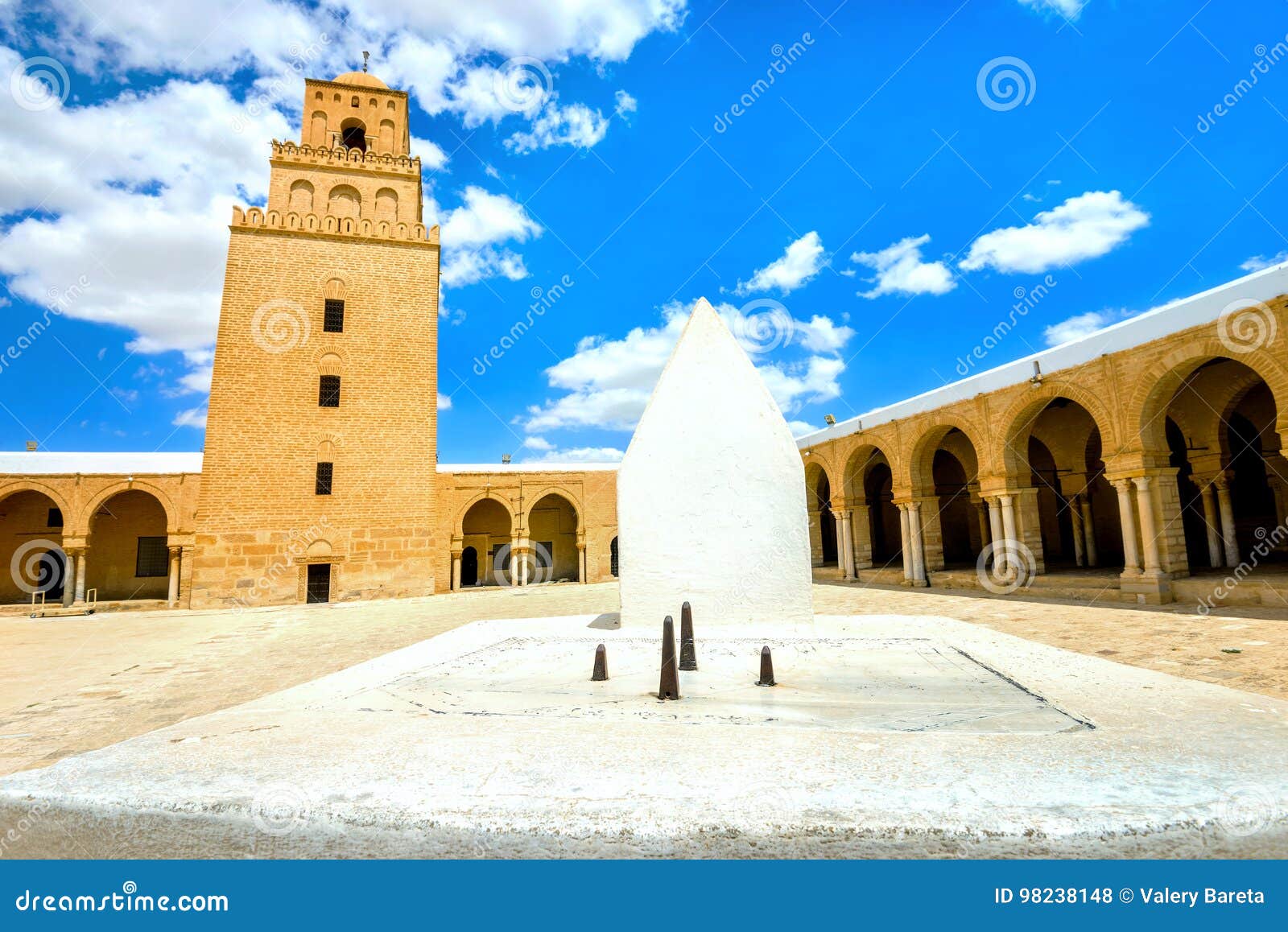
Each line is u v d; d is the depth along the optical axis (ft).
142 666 33.81
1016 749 10.45
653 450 32.50
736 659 23.72
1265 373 37.14
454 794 8.70
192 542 79.51
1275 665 23.95
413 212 89.81
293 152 85.51
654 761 10.06
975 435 59.72
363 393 80.38
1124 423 45.91
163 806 8.79
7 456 82.58
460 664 23.36
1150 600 44.04
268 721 13.99
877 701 15.93
